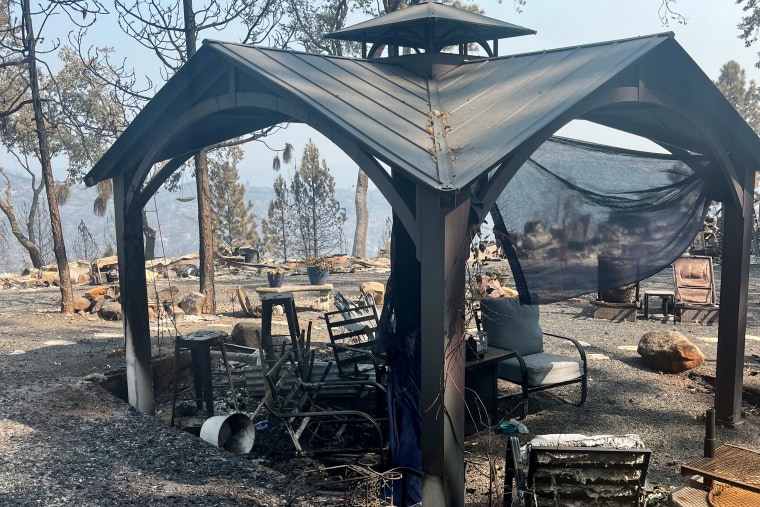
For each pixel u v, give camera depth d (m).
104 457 4.75
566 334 10.22
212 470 4.53
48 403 6.02
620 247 6.13
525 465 3.79
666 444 5.38
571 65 4.54
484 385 5.74
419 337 4.83
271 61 4.66
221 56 4.66
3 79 26.36
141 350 6.07
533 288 5.95
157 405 6.57
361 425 5.91
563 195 6.08
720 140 5.43
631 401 6.65
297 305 12.95
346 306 8.33
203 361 5.85
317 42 20.36
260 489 4.21
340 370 6.11
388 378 5.10
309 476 4.61
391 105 4.32
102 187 32.91
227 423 5.29
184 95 5.27
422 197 3.46
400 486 4.50
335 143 3.92
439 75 5.18
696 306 11.21
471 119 4.11
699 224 5.98
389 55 5.66
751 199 5.85
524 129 3.64
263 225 46.97
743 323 5.83
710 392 6.95
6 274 20.50
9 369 7.28
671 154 5.97
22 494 4.08
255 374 6.29
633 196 6.16
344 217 45.91
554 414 6.25
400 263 4.97
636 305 11.54
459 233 3.46
